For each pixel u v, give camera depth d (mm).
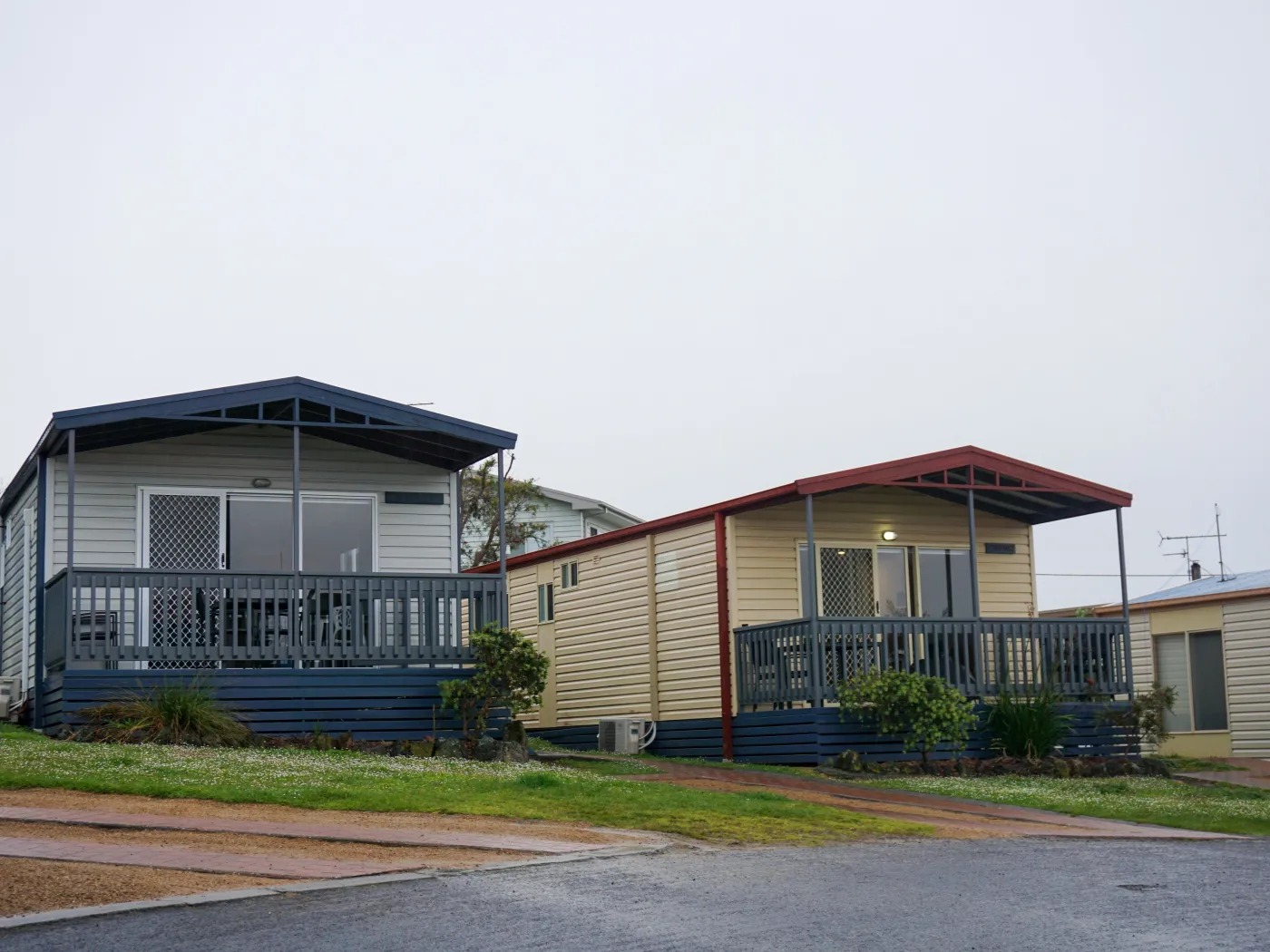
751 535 19250
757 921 7445
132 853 8859
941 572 20328
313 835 9758
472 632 16734
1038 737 17812
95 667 16344
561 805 11664
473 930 7082
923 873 9125
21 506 19562
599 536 22000
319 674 16000
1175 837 11852
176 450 17562
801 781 15398
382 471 18547
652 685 20500
